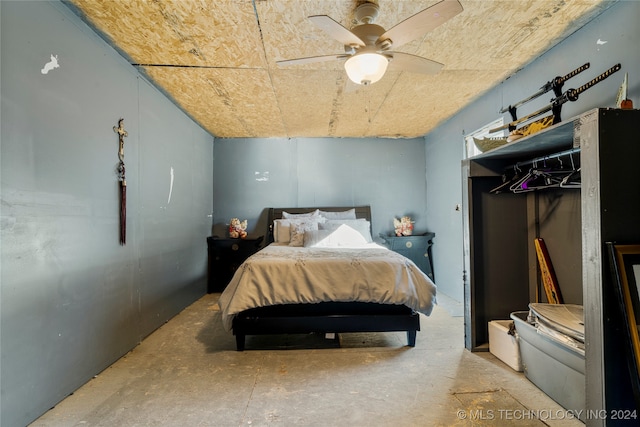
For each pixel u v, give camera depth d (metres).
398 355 2.41
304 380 2.05
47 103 1.76
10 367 1.52
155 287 3.02
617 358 1.34
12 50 1.56
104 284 2.24
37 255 1.69
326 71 2.78
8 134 1.54
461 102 3.59
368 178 5.06
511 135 2.30
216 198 4.98
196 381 2.04
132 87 2.64
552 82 2.05
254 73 2.81
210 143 4.83
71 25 1.95
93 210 2.14
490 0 1.86
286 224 4.36
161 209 3.16
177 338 2.81
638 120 1.38
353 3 1.89
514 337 2.14
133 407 1.76
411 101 3.54
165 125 3.27
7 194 1.52
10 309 1.53
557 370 1.75
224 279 4.67
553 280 2.32
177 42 2.30
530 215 2.54
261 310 2.54
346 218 4.66
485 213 2.52
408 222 4.77
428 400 1.80
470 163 2.47
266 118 4.07
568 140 1.86
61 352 1.84
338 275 2.51
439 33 2.21
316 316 2.51
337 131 4.73
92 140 2.14
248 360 2.35
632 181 1.37
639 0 1.77
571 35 2.24
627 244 1.35
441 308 3.68
